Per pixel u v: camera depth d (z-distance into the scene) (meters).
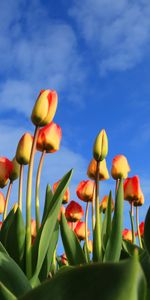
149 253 0.54
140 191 1.41
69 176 0.93
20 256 0.93
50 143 1.06
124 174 1.31
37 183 1.07
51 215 0.92
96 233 1.08
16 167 1.14
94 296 0.28
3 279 0.65
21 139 1.03
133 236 1.38
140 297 0.27
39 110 0.94
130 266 0.26
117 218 1.06
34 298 0.30
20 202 1.02
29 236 0.91
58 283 0.29
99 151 1.08
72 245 1.11
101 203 1.55
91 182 1.35
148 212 0.54
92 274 0.28
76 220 1.46
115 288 0.27
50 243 1.07
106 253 1.05
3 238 1.02
